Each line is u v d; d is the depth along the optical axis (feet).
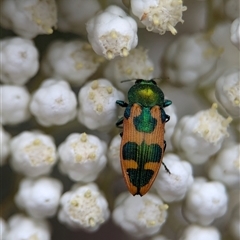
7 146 0.37
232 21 0.38
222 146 0.39
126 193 0.38
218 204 0.38
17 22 0.36
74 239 0.41
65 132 0.38
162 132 0.37
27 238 0.37
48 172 0.37
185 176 0.37
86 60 0.37
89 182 0.37
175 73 0.39
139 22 0.37
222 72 0.39
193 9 0.39
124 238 0.42
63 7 0.37
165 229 0.39
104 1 0.37
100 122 0.37
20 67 0.36
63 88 0.37
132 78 0.37
